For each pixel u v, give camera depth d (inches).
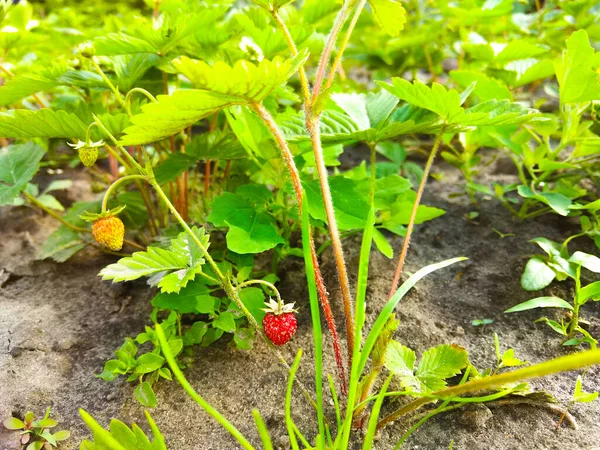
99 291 10.5
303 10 11.8
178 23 9.0
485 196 12.8
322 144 8.7
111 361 7.6
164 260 7.4
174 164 10.0
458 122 7.6
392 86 7.4
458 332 8.9
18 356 8.9
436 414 7.4
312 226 9.7
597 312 9.0
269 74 5.2
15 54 14.6
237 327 8.6
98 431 5.1
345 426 5.8
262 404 7.7
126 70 10.2
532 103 16.5
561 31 15.4
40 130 8.4
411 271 10.4
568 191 10.5
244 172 11.7
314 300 5.7
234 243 8.0
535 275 8.9
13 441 7.2
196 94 5.2
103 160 15.9
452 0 18.3
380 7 7.7
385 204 9.5
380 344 6.4
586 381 7.8
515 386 7.1
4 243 12.0
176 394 8.0
